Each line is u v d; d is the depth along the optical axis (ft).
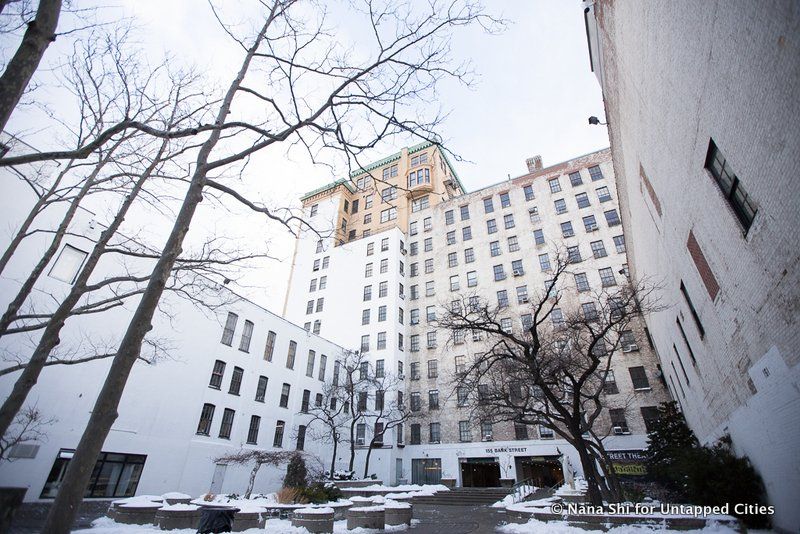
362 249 165.17
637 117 38.63
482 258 146.10
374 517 43.52
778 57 15.39
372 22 25.29
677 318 49.03
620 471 87.71
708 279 31.55
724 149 22.18
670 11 23.95
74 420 57.21
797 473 23.52
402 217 170.91
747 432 31.83
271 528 41.63
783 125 16.33
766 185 18.84
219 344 86.38
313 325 159.33
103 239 34.68
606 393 102.78
